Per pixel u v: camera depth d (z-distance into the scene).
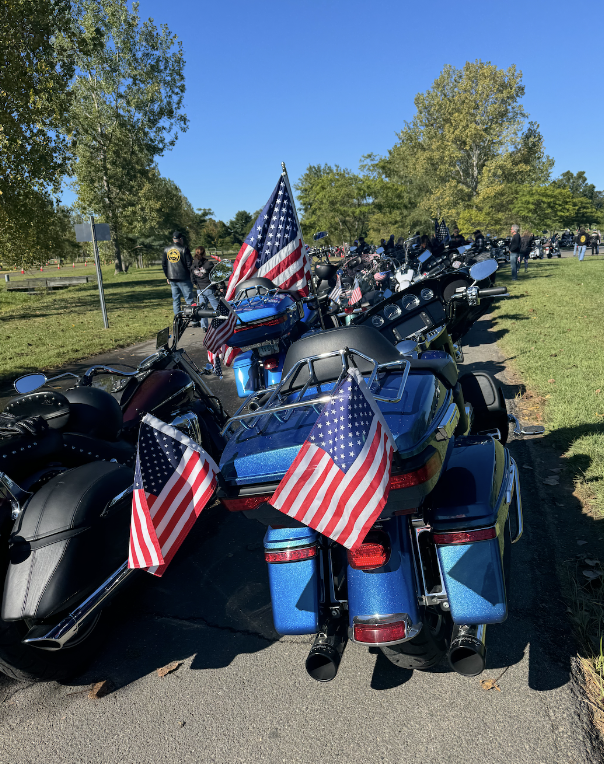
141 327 15.05
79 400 3.81
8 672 2.90
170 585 3.90
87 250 42.47
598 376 6.91
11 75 19.22
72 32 21.14
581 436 5.22
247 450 2.62
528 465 4.90
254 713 2.73
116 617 3.57
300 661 3.07
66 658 3.10
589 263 27.19
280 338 6.18
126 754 2.58
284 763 2.43
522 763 2.28
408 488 2.30
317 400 2.43
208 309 5.16
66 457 3.48
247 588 3.79
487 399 4.86
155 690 2.96
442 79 74.81
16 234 22.44
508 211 57.03
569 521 3.99
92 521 2.91
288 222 5.98
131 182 45.47
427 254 10.45
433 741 2.44
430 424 2.59
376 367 3.00
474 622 2.38
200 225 94.88
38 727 2.80
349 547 2.10
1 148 19.59
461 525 2.43
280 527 2.59
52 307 21.97
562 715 2.48
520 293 15.64
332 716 2.65
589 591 3.26
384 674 2.89
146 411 4.48
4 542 2.93
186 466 2.38
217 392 8.09
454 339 7.98
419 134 80.25
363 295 8.83
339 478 2.09
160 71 43.50
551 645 2.89
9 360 11.04
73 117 40.41
